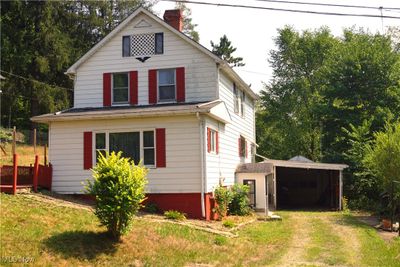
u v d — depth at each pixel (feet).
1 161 95.96
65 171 68.74
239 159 90.99
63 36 147.33
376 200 99.25
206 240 48.83
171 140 65.57
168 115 65.36
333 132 120.47
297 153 171.73
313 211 93.15
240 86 93.50
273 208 96.02
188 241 46.96
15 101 144.97
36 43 144.77
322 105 120.57
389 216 79.00
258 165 87.04
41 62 139.03
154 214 61.87
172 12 85.15
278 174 120.67
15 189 56.90
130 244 42.27
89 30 161.27
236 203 75.00
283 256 43.98
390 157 69.92
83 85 79.61
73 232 42.09
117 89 78.69
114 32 78.64
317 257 43.47
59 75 151.12
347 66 118.62
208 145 67.67
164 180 65.31
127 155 67.00
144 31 78.07
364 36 143.23
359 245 50.29
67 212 50.16
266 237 54.75
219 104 69.51
